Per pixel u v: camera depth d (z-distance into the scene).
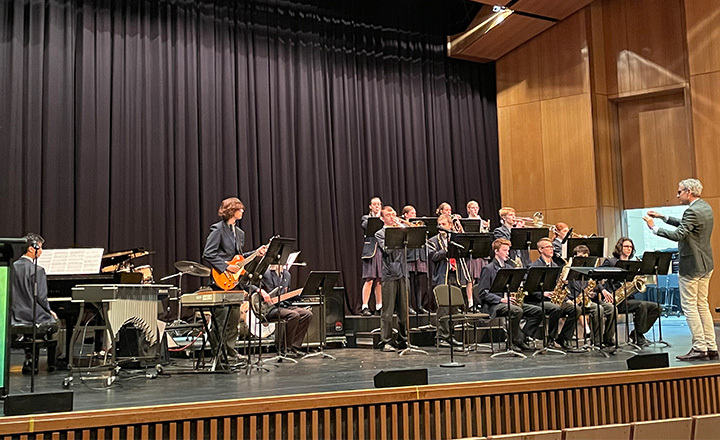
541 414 4.48
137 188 8.87
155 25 9.24
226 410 3.66
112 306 4.92
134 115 8.98
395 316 7.25
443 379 4.62
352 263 10.47
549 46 11.57
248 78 9.94
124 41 9.02
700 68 10.34
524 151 11.76
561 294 7.21
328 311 7.78
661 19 10.96
